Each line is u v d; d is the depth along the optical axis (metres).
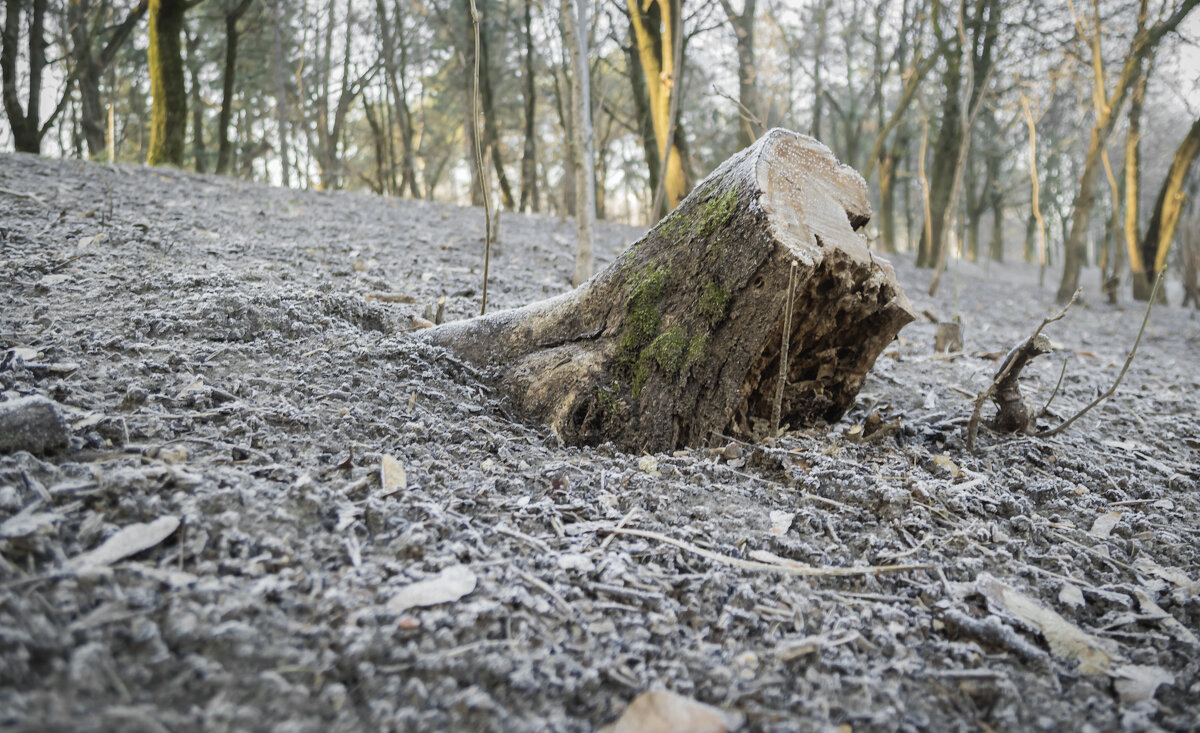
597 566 2.00
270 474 2.14
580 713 1.52
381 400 2.82
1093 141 12.45
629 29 13.33
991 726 1.65
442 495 2.26
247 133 21.03
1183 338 8.98
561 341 3.19
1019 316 9.65
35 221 4.77
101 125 15.47
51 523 1.67
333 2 18.30
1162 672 1.81
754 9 14.82
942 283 12.64
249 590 1.62
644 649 1.71
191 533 1.76
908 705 1.67
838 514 2.48
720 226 2.80
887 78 18.84
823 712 1.59
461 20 17.16
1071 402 4.50
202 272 4.00
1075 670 1.83
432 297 4.70
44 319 2.97
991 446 3.34
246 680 1.39
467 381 3.18
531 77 15.97
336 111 18.30
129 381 2.54
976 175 22.80
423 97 21.56
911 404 3.98
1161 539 2.50
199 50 19.48
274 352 3.04
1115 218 13.11
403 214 8.99
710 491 2.56
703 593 1.95
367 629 1.58
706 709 1.49
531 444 2.85
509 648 1.63
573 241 9.13
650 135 13.35
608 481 2.56
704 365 2.85
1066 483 2.98
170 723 1.26
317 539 1.89
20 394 2.27
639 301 2.96
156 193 6.98
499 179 15.20
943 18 15.26
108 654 1.36
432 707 1.45
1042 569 2.27
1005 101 16.80
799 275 2.64
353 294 4.17
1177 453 3.65
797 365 3.13
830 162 3.00
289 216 7.14
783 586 2.02
